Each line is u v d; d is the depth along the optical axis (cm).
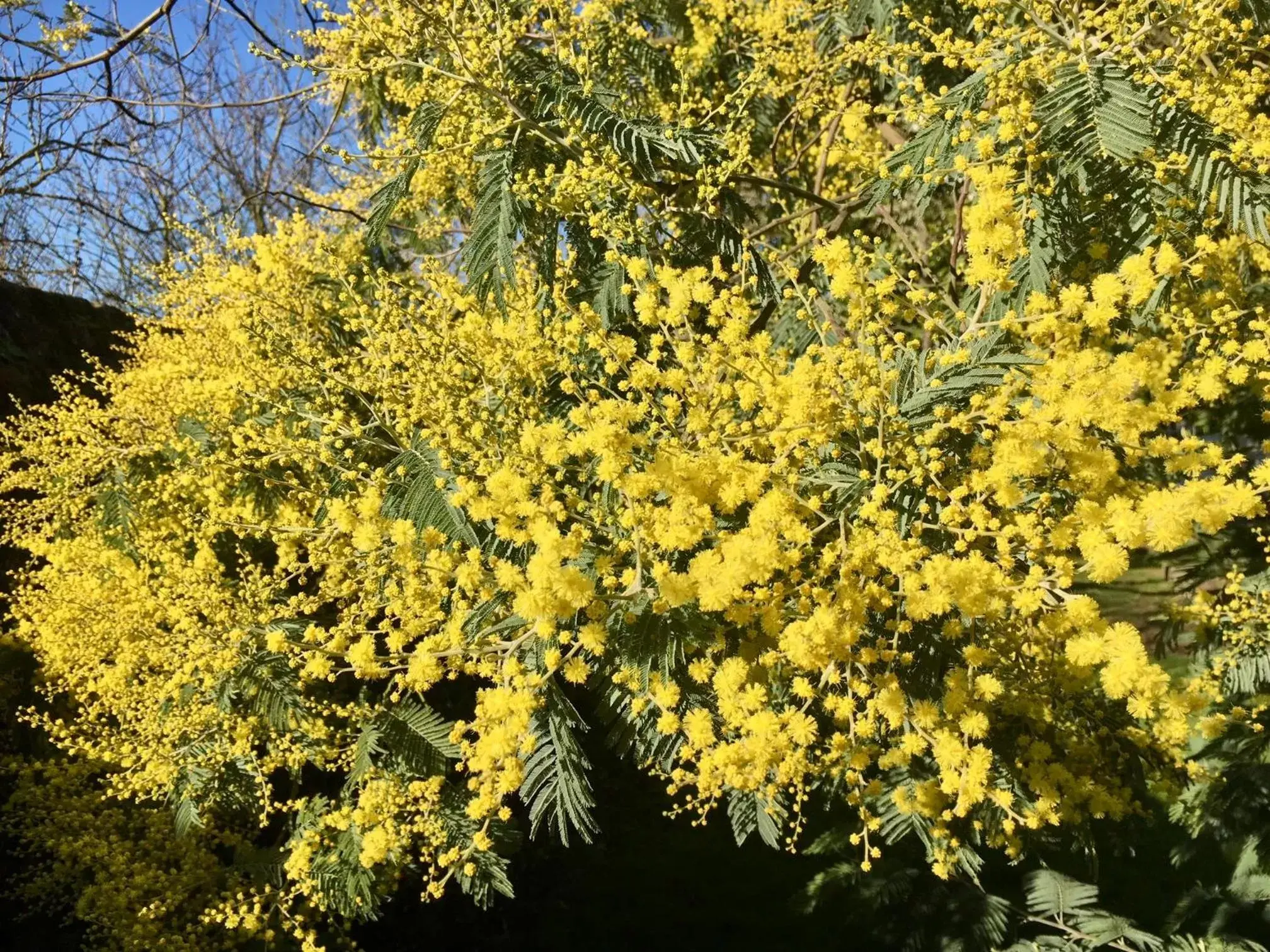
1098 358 165
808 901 396
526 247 247
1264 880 373
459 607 183
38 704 358
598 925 412
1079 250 207
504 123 233
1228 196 184
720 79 418
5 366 421
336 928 311
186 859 315
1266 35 206
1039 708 197
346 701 315
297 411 265
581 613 178
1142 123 185
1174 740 212
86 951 308
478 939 395
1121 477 181
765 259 252
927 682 180
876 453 166
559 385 213
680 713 186
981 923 347
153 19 317
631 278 229
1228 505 140
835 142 392
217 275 298
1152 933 362
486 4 231
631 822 484
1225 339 202
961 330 210
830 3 368
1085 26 204
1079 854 386
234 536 321
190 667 253
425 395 214
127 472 334
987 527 159
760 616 163
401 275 286
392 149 266
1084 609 149
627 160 230
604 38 332
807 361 173
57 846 318
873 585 160
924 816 208
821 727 205
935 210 454
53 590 319
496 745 159
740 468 164
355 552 231
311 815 282
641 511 161
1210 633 356
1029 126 192
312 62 243
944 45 228
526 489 171
